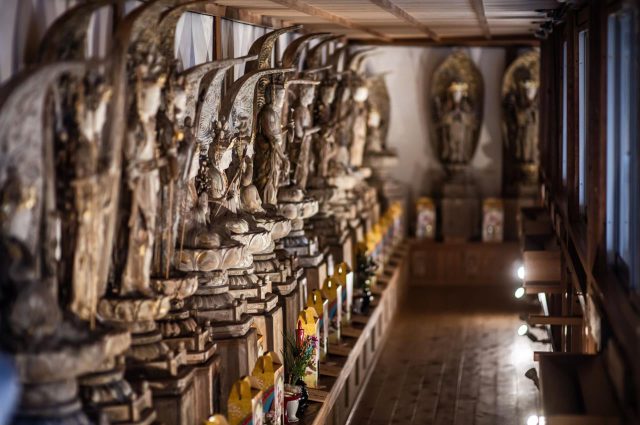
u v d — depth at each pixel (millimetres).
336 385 8359
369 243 12359
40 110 4141
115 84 4641
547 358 5801
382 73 16609
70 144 4422
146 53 5086
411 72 16797
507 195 16672
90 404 4715
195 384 5621
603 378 5461
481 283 16484
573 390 5395
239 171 7281
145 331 5461
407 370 11422
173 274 5598
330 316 9406
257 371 6406
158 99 5023
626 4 5449
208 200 6660
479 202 16781
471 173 16797
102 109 4457
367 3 8320
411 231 17047
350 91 13047
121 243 5098
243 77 7250
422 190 17000
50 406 4184
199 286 6574
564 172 10766
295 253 8930
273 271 8031
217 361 6043
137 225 5082
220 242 6340
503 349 12305
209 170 6676
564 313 8672
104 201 4605
